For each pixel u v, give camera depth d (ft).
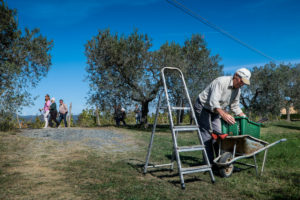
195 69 51.98
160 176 14.42
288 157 19.71
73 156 19.89
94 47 49.47
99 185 11.97
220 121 15.47
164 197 10.66
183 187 11.82
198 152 23.73
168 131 49.26
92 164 16.84
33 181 12.61
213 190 11.87
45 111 45.60
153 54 49.16
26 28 39.45
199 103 15.47
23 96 33.42
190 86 48.67
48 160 17.98
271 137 36.35
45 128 42.93
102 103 51.29
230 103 15.93
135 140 32.27
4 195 10.50
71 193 10.94
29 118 57.21
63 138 30.48
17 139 27.14
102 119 65.31
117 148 25.29
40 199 10.18
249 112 67.67
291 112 150.82
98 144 27.48
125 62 47.19
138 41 47.88
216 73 51.85
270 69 66.69
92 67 50.19
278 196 10.80
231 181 13.37
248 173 15.24
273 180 13.41
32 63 40.32
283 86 65.05
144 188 11.73
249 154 14.70
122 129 48.06
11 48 37.63
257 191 11.67
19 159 17.99
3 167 15.42
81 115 64.75
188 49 53.06
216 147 15.85
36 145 24.50
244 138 14.34
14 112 33.42
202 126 15.37
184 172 12.17
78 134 35.04
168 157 20.53
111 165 16.71
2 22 35.96
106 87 48.32
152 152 22.85
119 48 46.98
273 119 69.41
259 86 65.46
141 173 14.93
